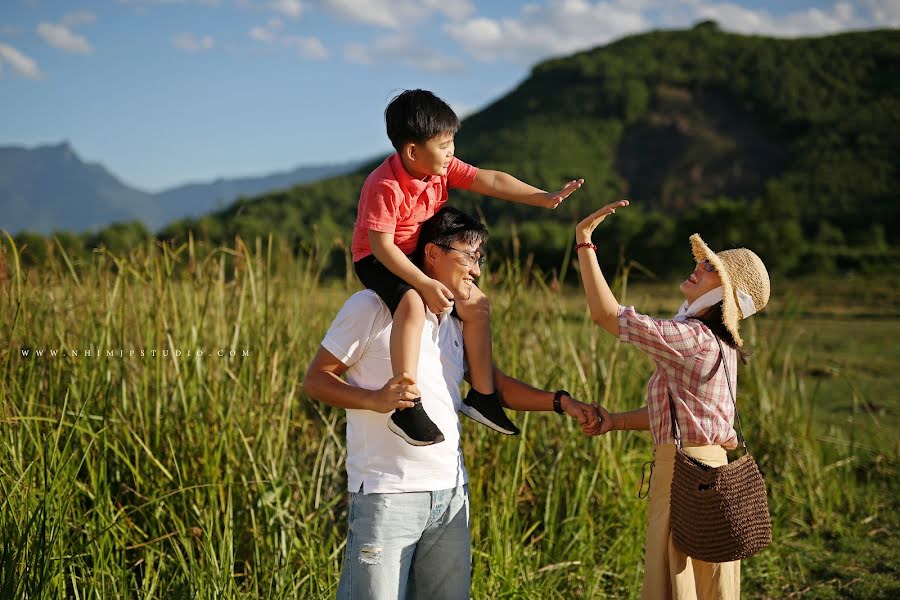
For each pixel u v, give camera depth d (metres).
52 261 4.62
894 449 6.08
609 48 134.12
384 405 2.33
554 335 5.17
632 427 3.00
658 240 34.19
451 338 2.64
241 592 3.47
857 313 16.69
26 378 3.94
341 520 4.32
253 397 4.28
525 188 2.81
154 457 3.78
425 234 2.68
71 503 3.32
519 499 4.37
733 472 2.61
